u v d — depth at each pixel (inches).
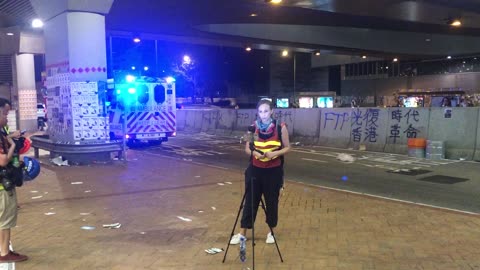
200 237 227.6
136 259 196.4
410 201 328.8
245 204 208.8
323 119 706.2
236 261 192.9
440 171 458.6
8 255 192.2
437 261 191.3
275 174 207.3
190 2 791.1
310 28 1353.3
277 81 2938.0
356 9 851.4
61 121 521.3
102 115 504.1
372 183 399.9
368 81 2704.2
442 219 260.1
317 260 193.5
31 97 1053.2
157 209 288.4
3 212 188.1
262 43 1400.1
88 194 336.5
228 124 953.5
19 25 853.2
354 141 655.1
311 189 354.6
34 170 199.8
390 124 612.1
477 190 365.4
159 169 458.9
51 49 529.7
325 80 2979.8
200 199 316.8
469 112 539.2
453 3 825.5
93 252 205.8
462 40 1680.6
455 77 2295.8
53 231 240.4
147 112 706.2
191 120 1087.6
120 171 446.3
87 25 487.2
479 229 238.7
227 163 545.3
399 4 807.7
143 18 936.3
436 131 561.9
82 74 490.3
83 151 486.6
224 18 1020.5
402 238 223.8
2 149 185.9
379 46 1582.2
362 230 238.4
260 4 829.2
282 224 251.0
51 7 500.1
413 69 2486.5
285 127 206.7
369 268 184.1
